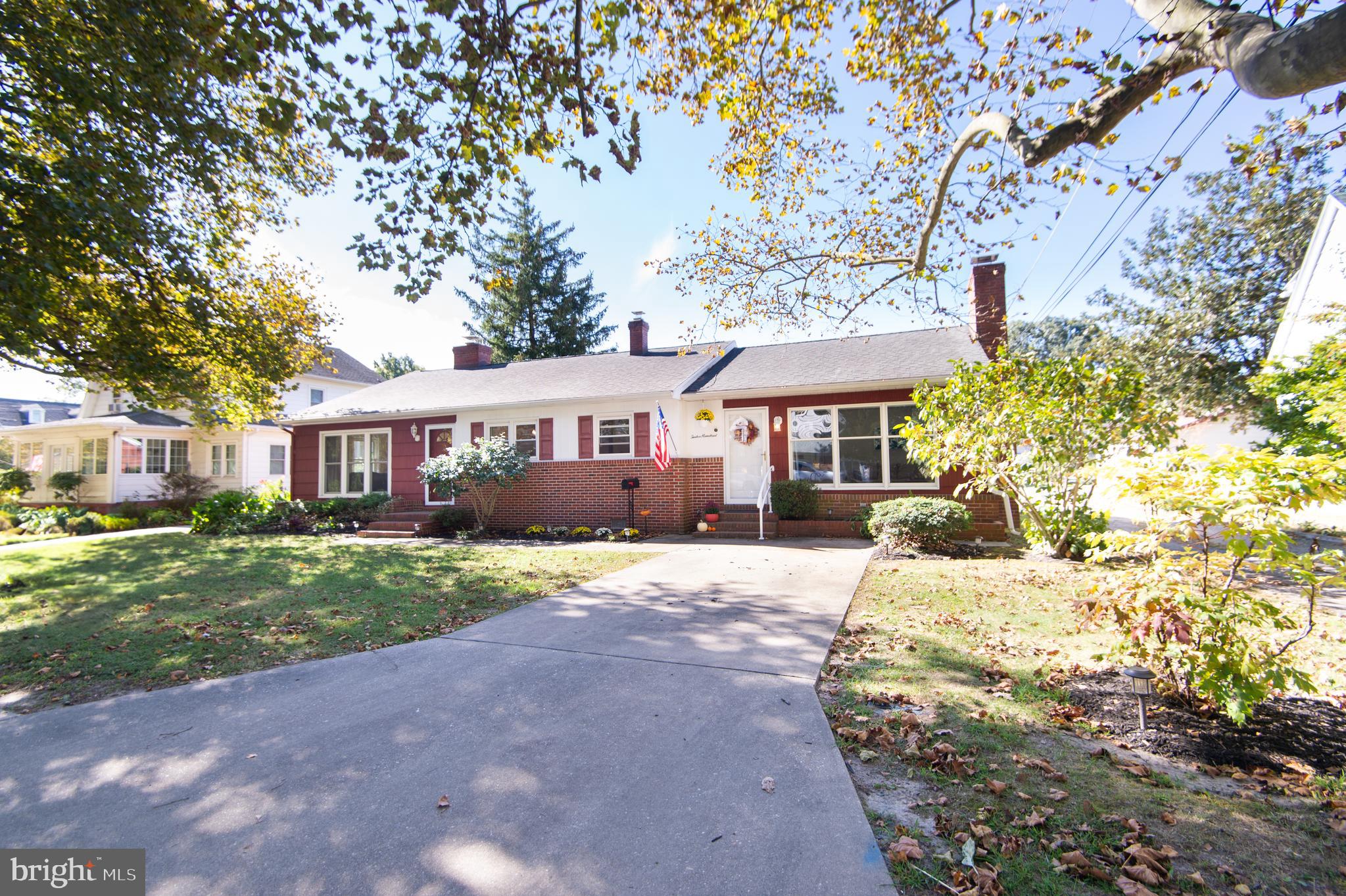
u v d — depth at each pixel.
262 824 2.70
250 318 11.05
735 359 15.92
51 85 6.80
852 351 14.84
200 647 5.36
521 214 35.47
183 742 3.53
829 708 3.83
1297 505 3.18
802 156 7.88
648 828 2.59
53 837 2.65
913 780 2.96
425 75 4.49
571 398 13.95
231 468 22.59
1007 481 9.09
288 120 4.54
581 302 36.62
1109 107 4.07
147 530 17.31
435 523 14.70
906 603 6.43
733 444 13.86
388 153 4.71
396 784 3.01
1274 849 2.38
